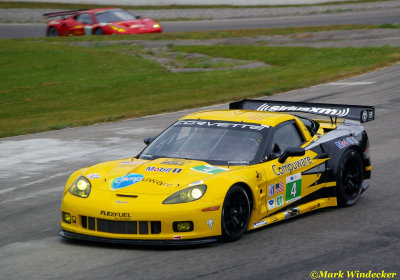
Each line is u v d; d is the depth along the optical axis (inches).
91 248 487.2
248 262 446.3
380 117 1196.5
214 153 549.6
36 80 1987.0
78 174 534.3
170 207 466.6
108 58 2347.4
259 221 536.4
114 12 2886.3
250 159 544.1
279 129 588.4
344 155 631.2
